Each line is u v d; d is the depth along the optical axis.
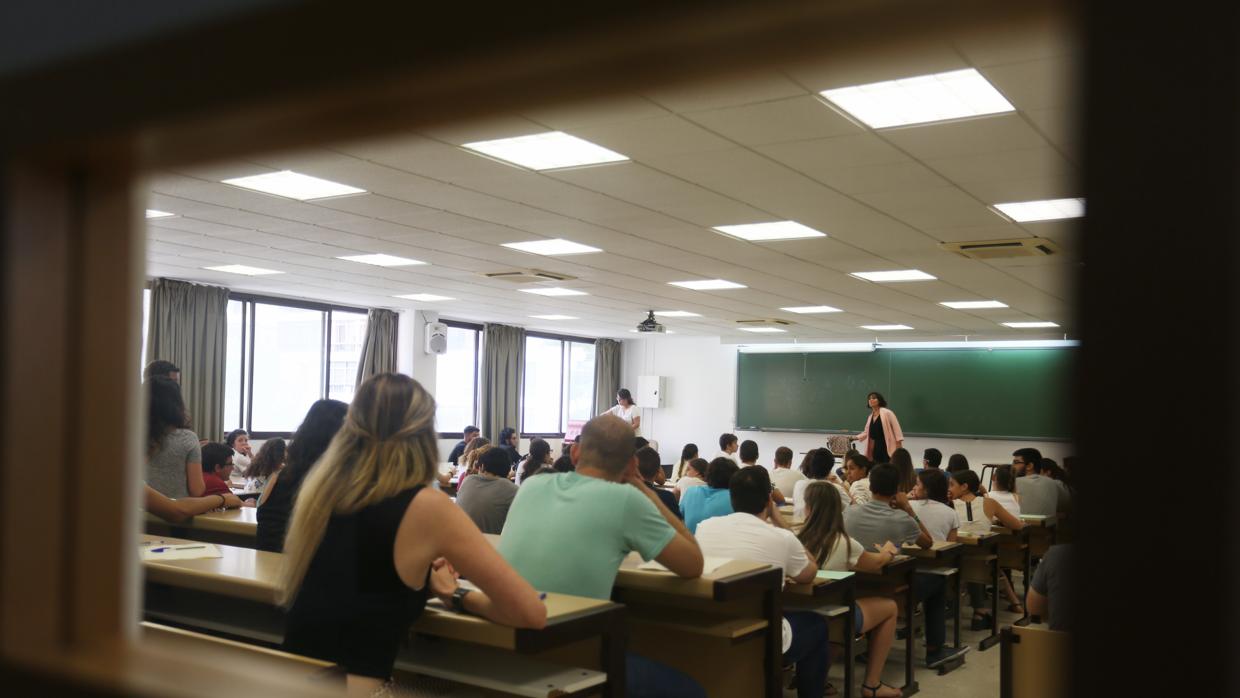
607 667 2.23
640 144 4.76
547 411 16.31
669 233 7.12
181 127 0.86
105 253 1.04
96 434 1.05
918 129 4.41
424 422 2.01
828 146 4.71
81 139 0.90
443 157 5.12
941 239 7.01
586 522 2.60
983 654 5.45
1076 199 0.51
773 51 0.65
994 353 13.63
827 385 14.98
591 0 0.61
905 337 14.33
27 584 1.00
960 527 6.24
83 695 0.92
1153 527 0.48
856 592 4.68
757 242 7.38
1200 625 0.46
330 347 12.56
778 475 7.42
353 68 0.73
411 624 2.00
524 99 0.77
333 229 7.36
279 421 11.88
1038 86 3.79
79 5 0.90
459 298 11.88
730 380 16.53
